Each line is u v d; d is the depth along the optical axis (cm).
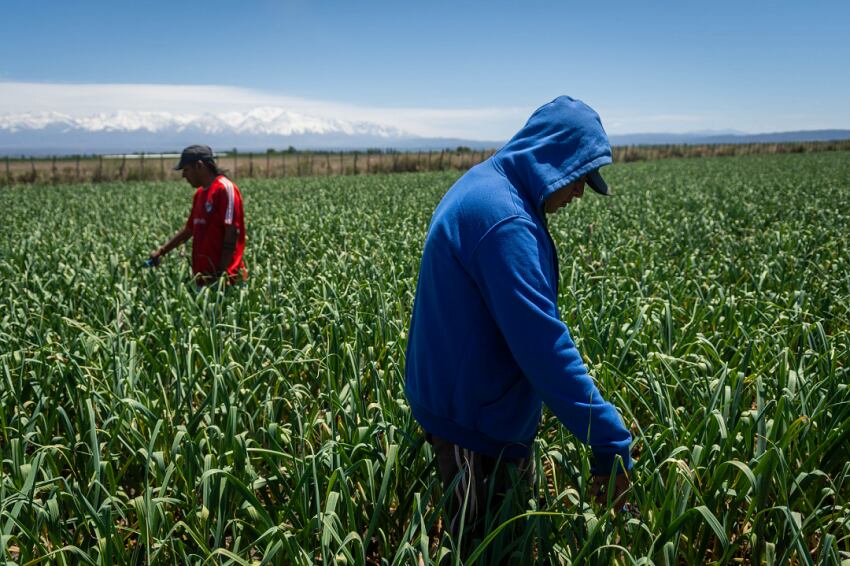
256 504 252
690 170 3372
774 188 1998
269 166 4206
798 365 375
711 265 719
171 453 277
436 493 305
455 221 218
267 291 616
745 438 289
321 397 374
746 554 295
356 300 542
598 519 246
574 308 465
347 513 266
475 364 224
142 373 390
